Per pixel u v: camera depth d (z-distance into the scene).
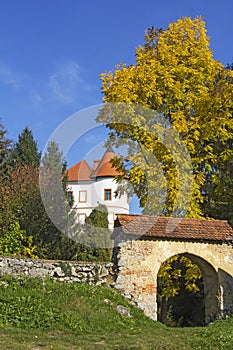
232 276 18.33
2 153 40.00
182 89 23.31
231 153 23.17
